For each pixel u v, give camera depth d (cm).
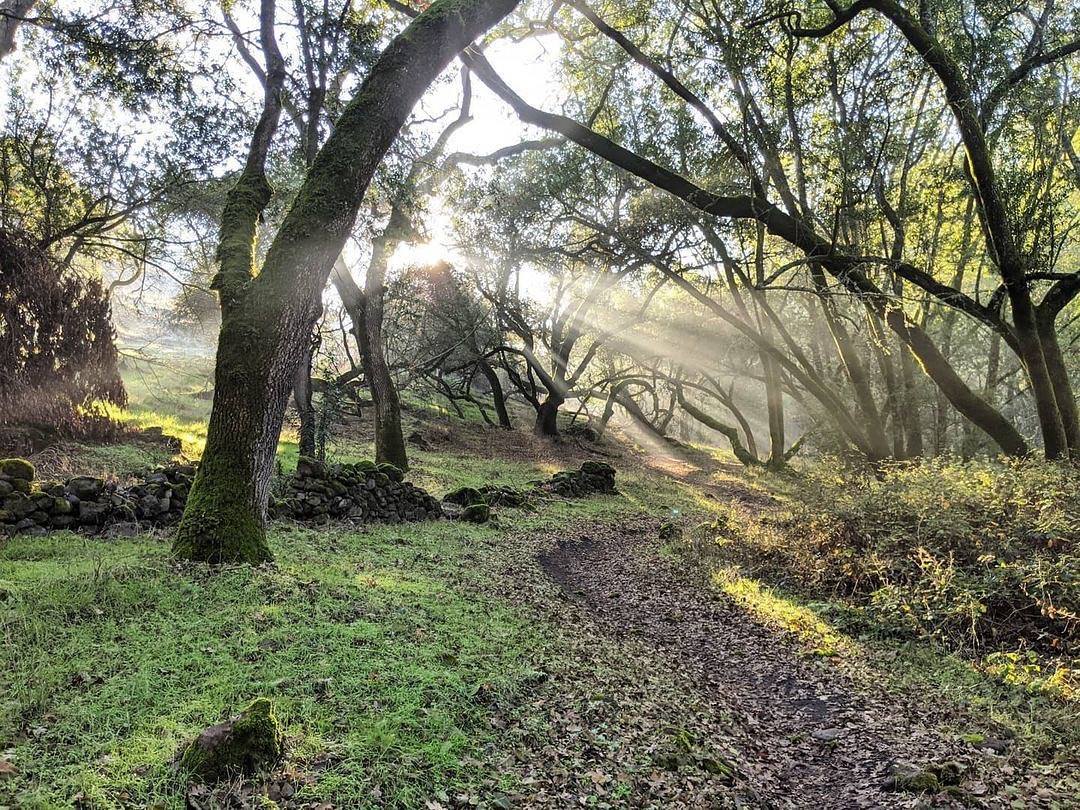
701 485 2466
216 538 616
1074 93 1525
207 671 396
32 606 447
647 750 419
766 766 454
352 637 477
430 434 2619
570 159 1966
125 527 734
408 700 399
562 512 1536
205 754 305
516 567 935
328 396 1450
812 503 1059
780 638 734
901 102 1616
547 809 336
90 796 277
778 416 2908
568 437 3170
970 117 1246
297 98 1206
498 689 451
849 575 866
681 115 1781
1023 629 666
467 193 2109
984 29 1427
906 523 900
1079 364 2462
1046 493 821
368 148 728
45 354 1068
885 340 1881
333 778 315
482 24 812
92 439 1143
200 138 1284
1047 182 1492
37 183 1366
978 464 1050
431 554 896
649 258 2011
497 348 3069
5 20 1384
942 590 711
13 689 346
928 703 550
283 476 995
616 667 573
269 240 1425
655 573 1033
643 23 1656
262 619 484
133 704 352
